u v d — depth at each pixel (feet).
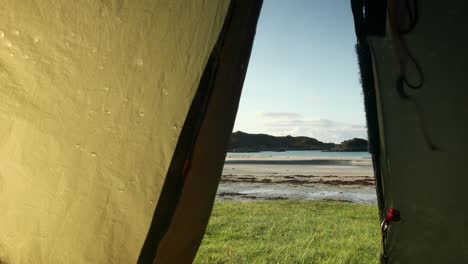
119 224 5.72
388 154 6.61
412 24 6.16
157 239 5.77
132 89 5.77
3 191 6.04
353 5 6.57
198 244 7.85
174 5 5.81
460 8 5.94
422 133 6.33
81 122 5.91
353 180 85.97
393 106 6.50
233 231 26.04
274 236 24.52
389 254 6.82
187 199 6.92
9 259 6.07
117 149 5.75
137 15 5.90
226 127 7.16
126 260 5.70
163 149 5.63
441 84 6.15
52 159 5.95
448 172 6.20
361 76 6.77
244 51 7.00
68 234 5.85
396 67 6.44
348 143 474.90
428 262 6.43
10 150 6.04
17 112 6.08
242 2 6.35
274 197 51.90
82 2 6.09
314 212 36.55
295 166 157.28
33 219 5.95
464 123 6.06
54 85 6.04
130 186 5.70
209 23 5.65
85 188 5.82
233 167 149.38
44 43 6.13
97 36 5.99
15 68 6.15
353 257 19.08
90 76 5.95
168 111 5.64
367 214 35.37
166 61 5.72
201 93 5.75
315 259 18.85
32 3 6.21
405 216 6.63
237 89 7.13
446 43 6.04
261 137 577.43
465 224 6.13
